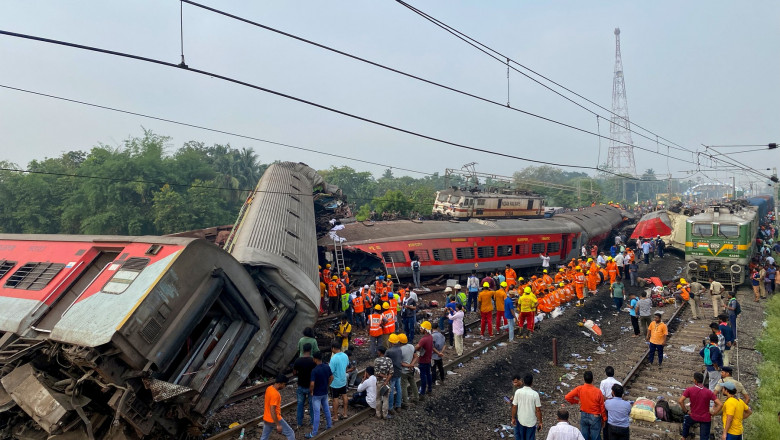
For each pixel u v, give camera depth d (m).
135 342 7.89
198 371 9.68
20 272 10.51
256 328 10.54
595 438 9.05
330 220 30.06
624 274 28.80
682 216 33.38
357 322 18.89
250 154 75.62
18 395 7.77
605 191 143.88
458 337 15.74
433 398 12.56
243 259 12.35
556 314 20.88
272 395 9.08
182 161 59.91
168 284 8.62
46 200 51.59
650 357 15.43
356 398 11.97
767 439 10.66
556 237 31.66
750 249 25.08
